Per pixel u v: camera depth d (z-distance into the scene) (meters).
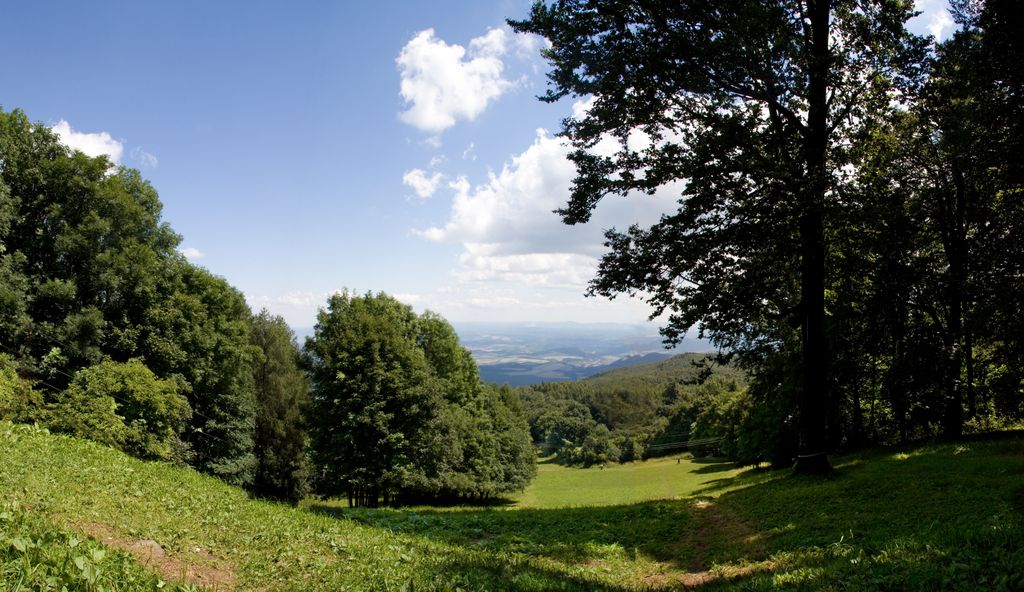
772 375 29.70
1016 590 5.36
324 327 38.16
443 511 19.31
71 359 30.03
